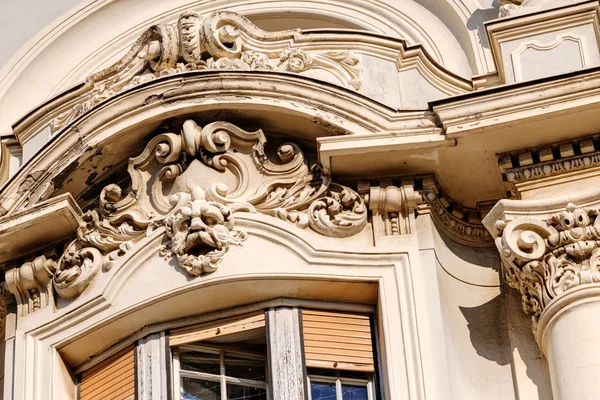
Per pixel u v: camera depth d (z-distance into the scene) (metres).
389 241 14.28
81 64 17.00
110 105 14.65
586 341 13.48
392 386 13.70
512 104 14.12
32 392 14.45
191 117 14.63
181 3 17.14
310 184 14.52
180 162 14.66
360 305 14.27
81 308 14.48
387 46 15.09
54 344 14.55
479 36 15.95
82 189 14.86
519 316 14.23
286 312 14.18
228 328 14.27
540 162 14.29
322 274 14.13
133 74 15.19
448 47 16.11
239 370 14.21
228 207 14.34
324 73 15.02
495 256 14.55
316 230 14.34
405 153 14.30
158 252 14.40
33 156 14.77
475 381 13.98
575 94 14.09
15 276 14.84
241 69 14.51
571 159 14.25
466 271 14.47
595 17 14.85
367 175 14.48
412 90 14.95
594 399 13.27
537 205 13.99
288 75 14.46
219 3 17.03
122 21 17.19
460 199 14.61
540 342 13.90
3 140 15.80
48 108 15.59
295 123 14.51
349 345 14.12
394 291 14.07
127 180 14.87
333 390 13.97
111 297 14.40
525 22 14.92
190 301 14.26
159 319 14.36
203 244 14.29
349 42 15.13
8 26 17.28
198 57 15.00
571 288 13.70
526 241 13.93
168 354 14.25
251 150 14.61
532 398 13.84
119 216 14.67
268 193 14.48
